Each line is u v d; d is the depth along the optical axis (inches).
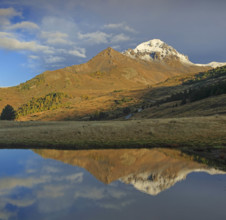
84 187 545.3
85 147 1206.3
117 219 374.0
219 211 398.6
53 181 596.7
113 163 814.5
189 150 1031.6
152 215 383.9
